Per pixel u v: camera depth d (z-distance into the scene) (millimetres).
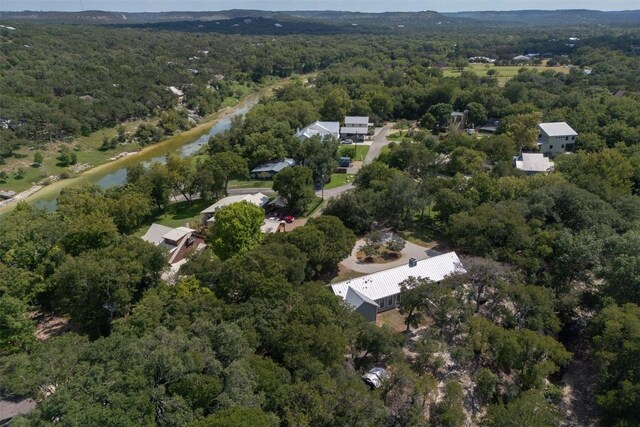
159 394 30219
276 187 89000
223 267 51750
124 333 41406
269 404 33938
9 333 49531
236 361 35156
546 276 57125
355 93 179875
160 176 94562
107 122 160500
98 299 52406
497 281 53812
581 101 140500
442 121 151250
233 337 37000
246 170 104812
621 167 85688
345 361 42594
